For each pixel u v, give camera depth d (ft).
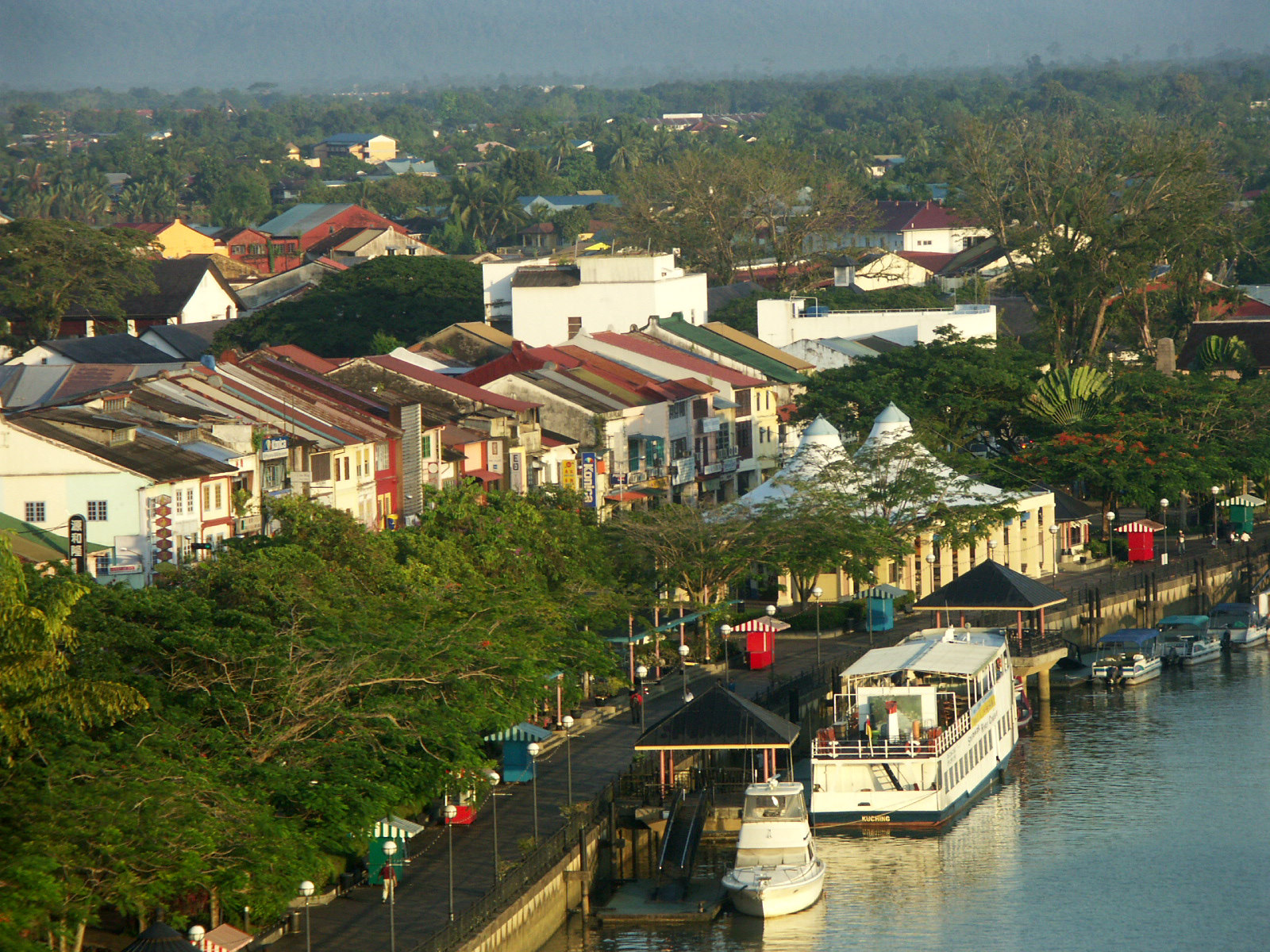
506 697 652.89
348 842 527.81
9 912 414.41
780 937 601.21
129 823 450.30
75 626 546.26
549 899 588.09
